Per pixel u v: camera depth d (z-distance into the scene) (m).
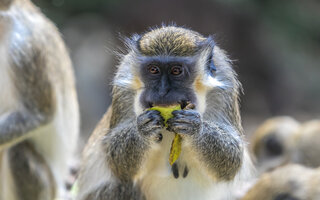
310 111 38.59
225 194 10.55
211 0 37.22
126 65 9.87
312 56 41.09
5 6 12.10
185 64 9.20
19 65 12.34
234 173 10.00
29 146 12.70
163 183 10.13
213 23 37.34
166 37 9.48
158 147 9.45
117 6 37.38
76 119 14.02
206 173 9.80
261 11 39.47
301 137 17.84
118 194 10.31
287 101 39.16
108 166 10.18
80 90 32.91
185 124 8.94
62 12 36.75
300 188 12.75
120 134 9.84
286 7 39.97
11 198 12.52
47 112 12.52
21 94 12.40
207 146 9.59
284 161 17.91
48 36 12.97
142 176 10.09
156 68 9.19
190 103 9.17
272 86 38.97
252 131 33.56
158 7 37.00
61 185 13.32
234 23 38.03
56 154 13.09
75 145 14.03
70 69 13.84
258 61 38.78
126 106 9.96
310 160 17.66
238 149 9.98
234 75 10.42
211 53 9.64
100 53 34.88
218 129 9.77
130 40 10.07
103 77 33.56
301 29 40.38
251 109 38.47
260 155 18.28
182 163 9.91
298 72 39.88
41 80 12.41
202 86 9.44
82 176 11.16
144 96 9.18
